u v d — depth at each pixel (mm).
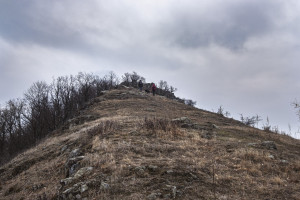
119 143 8664
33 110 43594
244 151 8562
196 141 9875
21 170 11141
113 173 6195
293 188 6051
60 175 8297
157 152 8102
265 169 7258
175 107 25766
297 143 14375
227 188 5852
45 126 39188
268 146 9945
